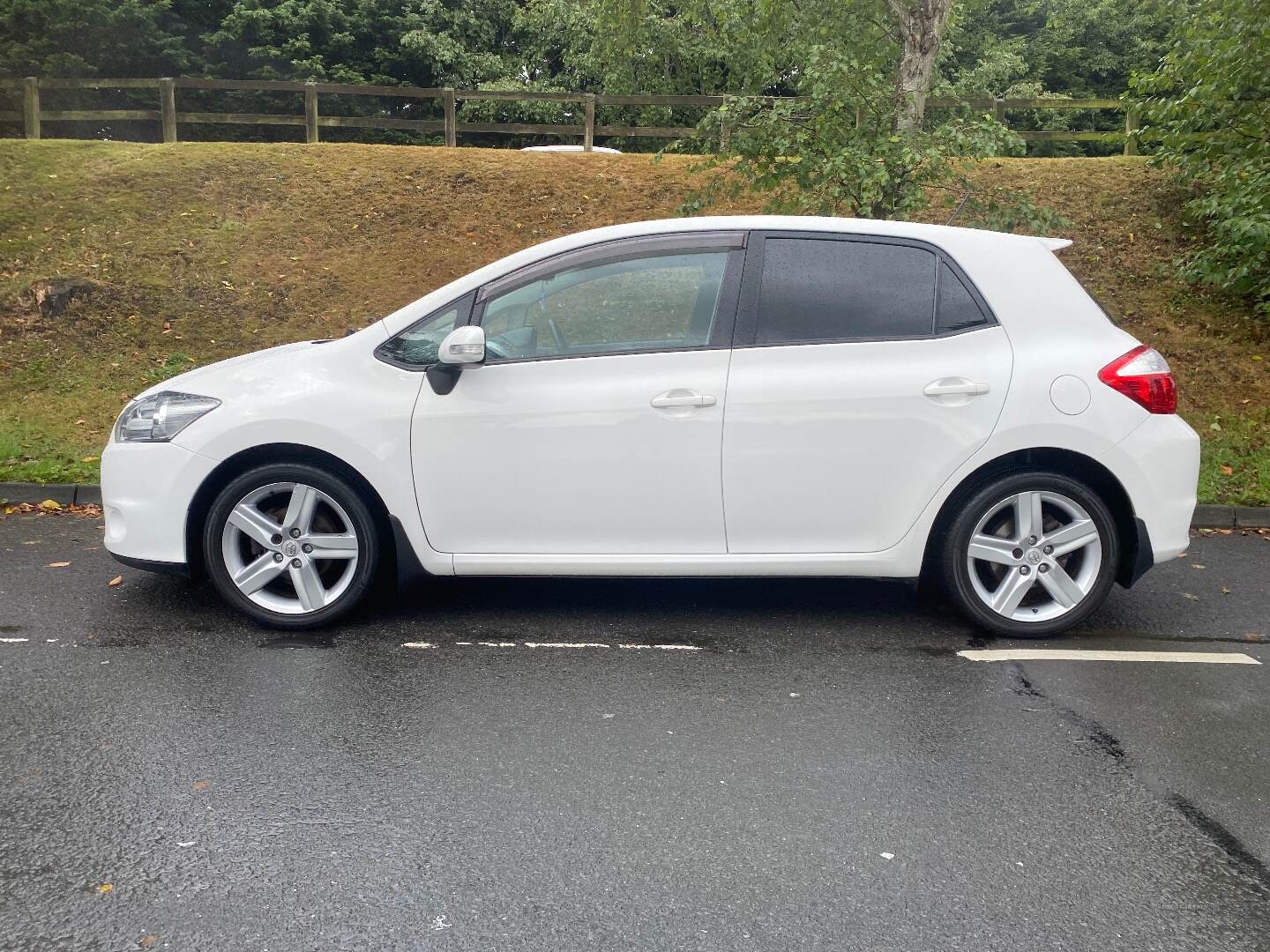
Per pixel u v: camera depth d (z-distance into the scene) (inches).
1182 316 398.6
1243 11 350.3
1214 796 126.7
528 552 178.9
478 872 108.3
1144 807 123.6
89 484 285.4
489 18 1077.1
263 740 138.2
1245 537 267.7
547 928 99.0
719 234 180.7
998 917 101.7
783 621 190.9
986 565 184.1
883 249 179.9
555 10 933.2
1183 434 177.9
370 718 146.0
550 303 179.3
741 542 177.6
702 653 173.6
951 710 151.6
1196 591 215.9
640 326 177.9
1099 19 1071.6
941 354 175.0
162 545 178.7
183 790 124.6
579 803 122.8
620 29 663.1
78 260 433.4
